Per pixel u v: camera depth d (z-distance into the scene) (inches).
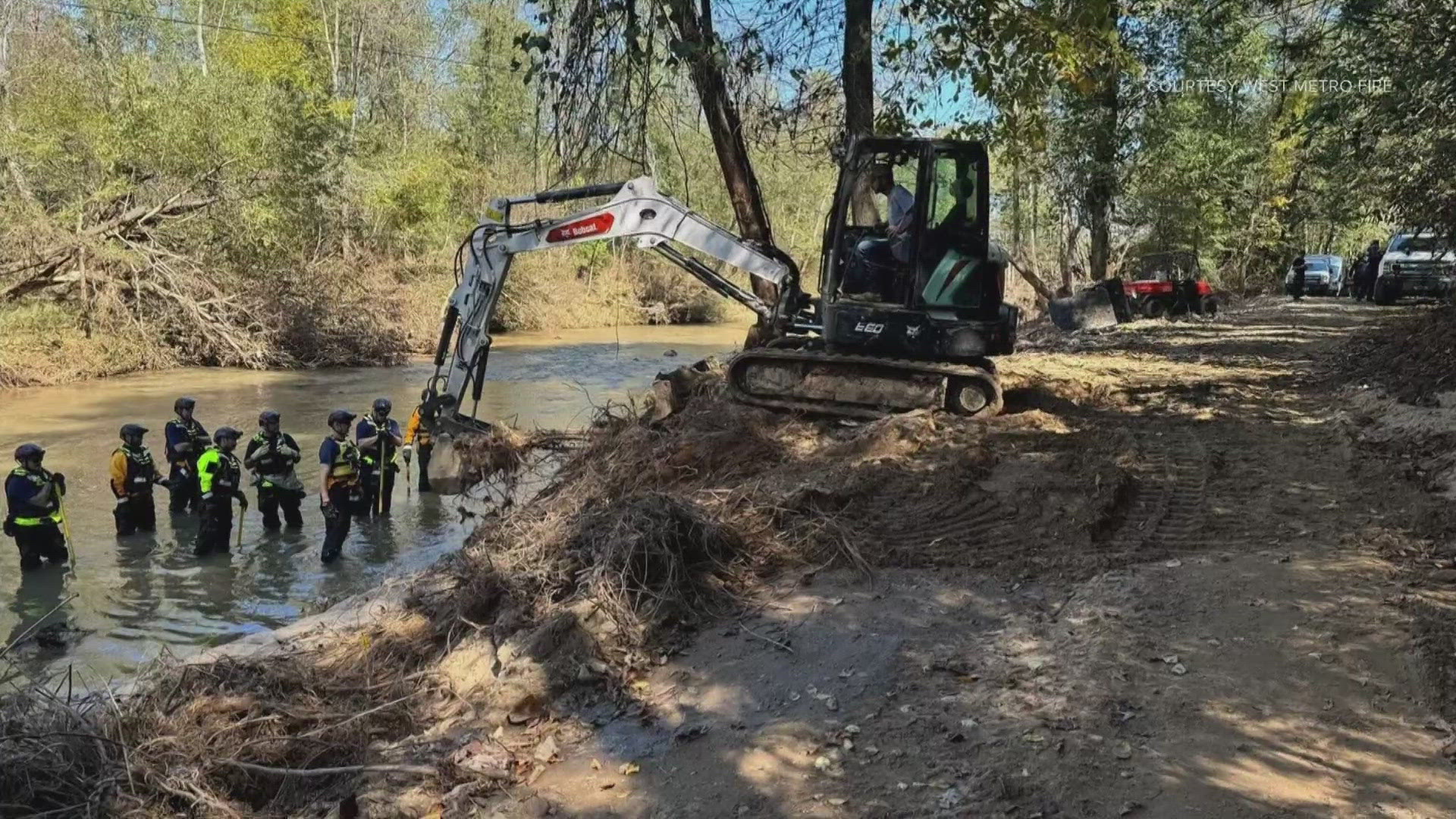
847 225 378.3
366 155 1382.9
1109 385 423.5
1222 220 1201.4
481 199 1508.4
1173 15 735.7
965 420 343.0
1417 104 359.9
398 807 151.3
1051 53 385.7
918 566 219.1
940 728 154.7
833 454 308.3
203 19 1376.7
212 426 642.2
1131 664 167.2
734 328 1711.4
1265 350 558.9
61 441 590.2
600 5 358.9
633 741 165.0
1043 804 132.4
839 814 135.9
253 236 1012.5
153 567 368.2
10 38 1176.2
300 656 230.1
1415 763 136.5
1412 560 199.5
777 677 178.1
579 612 197.2
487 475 380.2
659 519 221.0
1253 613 181.8
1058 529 232.4
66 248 896.9
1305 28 469.4
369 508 436.5
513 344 1323.8
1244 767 137.8
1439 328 431.2
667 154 895.1
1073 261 1314.0
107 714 186.7
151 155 966.4
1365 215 605.6
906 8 434.3
